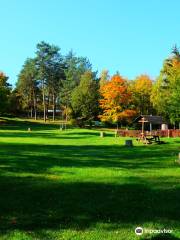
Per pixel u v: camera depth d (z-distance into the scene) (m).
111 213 14.48
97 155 34.94
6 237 11.84
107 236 12.03
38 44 135.12
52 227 12.83
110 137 69.00
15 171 23.95
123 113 96.50
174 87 74.38
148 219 13.78
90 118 114.38
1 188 18.84
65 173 23.67
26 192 17.95
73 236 11.99
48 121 134.12
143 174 23.55
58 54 138.12
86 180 21.30
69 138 63.88
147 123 97.69
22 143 49.94
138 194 17.69
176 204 15.95
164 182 20.88
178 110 73.94
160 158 32.72
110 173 23.75
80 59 143.88
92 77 118.38
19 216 14.06
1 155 32.84
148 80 115.75
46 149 40.62
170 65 102.25
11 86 137.62
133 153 37.28
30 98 143.00
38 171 24.19
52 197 16.98
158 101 98.12
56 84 141.50
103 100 97.69
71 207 15.29
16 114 145.25
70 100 130.75
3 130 89.38
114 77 97.62
